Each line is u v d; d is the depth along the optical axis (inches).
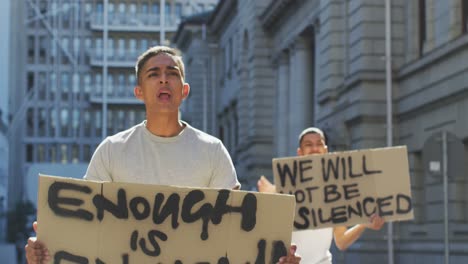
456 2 1036.5
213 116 2758.4
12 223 2293.3
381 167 426.9
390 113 1149.7
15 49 2920.8
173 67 221.3
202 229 217.6
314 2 1616.6
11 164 2775.6
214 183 225.1
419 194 1134.4
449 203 1005.8
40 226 215.3
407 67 1154.7
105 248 216.5
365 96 1230.3
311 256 400.5
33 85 3624.5
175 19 3499.0
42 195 215.8
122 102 3604.8
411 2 1194.6
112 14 3533.5
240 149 2378.2
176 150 222.8
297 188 428.1
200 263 217.6
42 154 3622.0
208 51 3053.6
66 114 3651.6
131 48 3577.8
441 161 657.0
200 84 3088.1
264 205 218.2
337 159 427.2
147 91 220.8
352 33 1279.5
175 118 223.3
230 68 2714.1
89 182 216.7
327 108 1403.8
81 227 216.4
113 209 216.8
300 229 409.7
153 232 217.3
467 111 980.6
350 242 418.6
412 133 1155.3
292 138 1876.2
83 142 3656.5
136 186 217.6
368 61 1233.4
